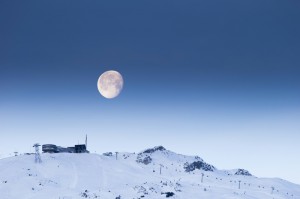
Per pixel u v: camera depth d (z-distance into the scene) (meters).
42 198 143.88
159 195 169.12
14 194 148.00
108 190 169.62
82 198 148.38
